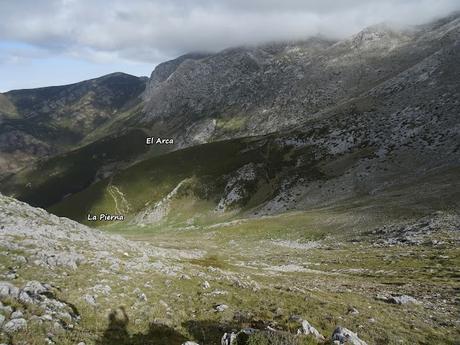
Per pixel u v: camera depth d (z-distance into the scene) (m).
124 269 28.25
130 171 193.38
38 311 17.12
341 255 57.00
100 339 16.23
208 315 21.17
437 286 35.25
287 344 15.79
